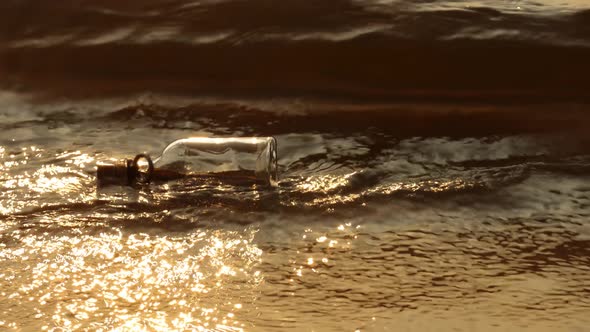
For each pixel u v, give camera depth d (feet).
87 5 22.39
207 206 14.53
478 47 19.99
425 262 12.53
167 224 13.87
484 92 19.77
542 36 19.93
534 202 14.92
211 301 11.24
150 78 21.27
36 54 21.98
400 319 10.75
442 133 18.62
